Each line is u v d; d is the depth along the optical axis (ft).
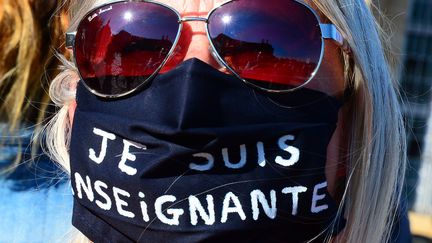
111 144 3.92
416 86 20.49
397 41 19.74
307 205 3.86
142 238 3.88
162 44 3.85
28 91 5.32
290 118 3.89
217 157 3.76
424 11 20.52
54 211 5.08
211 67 3.78
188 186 3.75
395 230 5.16
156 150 3.79
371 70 4.24
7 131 5.25
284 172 3.79
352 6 4.20
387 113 4.31
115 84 3.91
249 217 3.75
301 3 3.93
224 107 3.78
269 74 3.86
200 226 3.74
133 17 3.91
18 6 5.15
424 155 15.49
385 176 4.30
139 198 3.82
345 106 4.28
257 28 3.87
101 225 4.01
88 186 4.01
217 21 3.87
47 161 5.24
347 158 4.25
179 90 3.74
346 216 4.23
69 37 4.29
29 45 5.22
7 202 5.00
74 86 4.60
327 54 4.09
